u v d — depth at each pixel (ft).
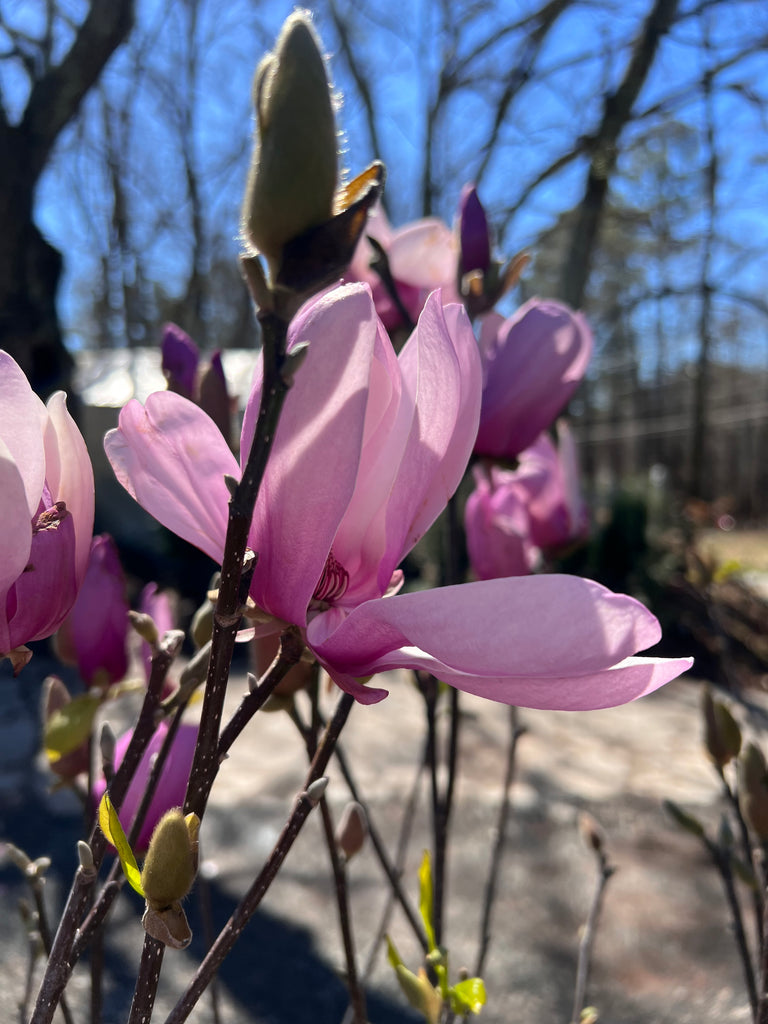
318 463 0.55
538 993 2.57
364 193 0.45
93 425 9.38
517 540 1.41
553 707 0.55
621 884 3.20
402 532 0.62
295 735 4.62
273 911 2.93
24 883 2.93
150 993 0.55
